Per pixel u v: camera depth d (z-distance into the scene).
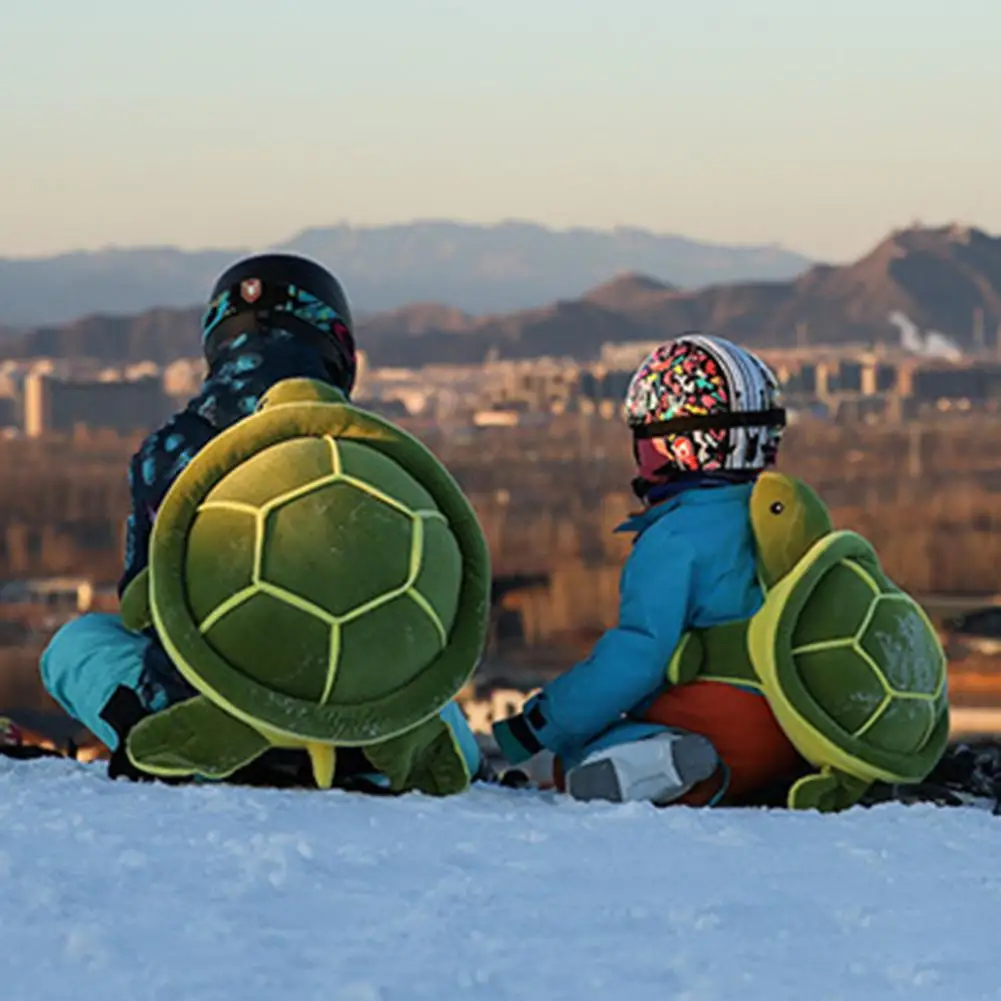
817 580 12.41
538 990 6.33
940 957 7.02
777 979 6.57
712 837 9.58
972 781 13.20
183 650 11.19
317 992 6.17
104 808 9.74
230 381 13.12
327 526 11.16
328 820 9.68
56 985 6.18
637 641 12.70
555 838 9.38
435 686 11.40
